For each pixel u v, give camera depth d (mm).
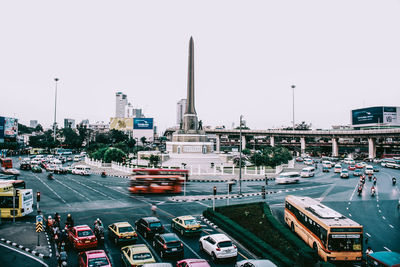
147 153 99000
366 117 153375
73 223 29344
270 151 101875
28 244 25750
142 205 40281
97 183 59312
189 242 26453
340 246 21359
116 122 194375
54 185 55125
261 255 22875
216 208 35250
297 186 57719
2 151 108375
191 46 99438
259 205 37906
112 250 24359
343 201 43844
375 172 82875
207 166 87188
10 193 33219
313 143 170375
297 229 27953
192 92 102000
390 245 26281
